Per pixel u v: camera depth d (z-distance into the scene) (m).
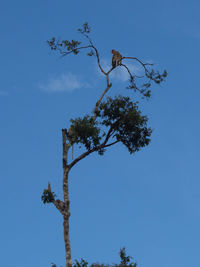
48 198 44.97
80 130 45.31
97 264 43.09
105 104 47.00
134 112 46.72
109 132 47.22
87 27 48.22
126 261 43.53
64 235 44.41
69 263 43.34
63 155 47.06
